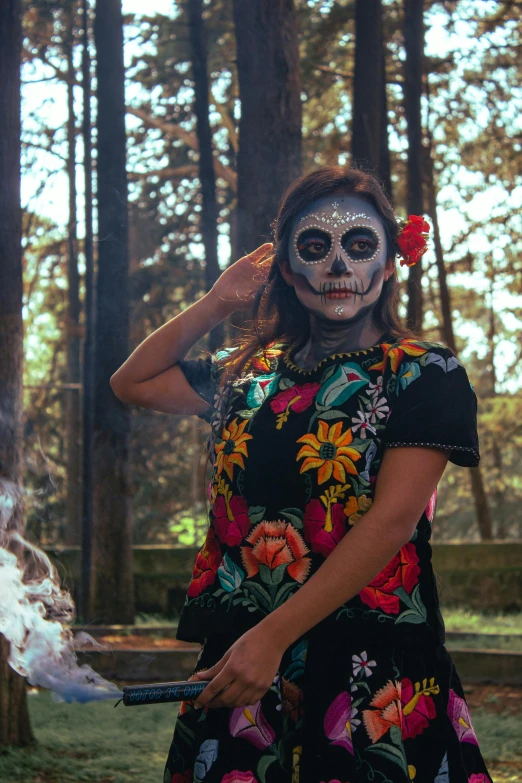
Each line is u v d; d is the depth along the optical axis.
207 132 10.69
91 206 12.34
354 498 1.73
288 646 1.64
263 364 1.99
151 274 16.95
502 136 15.30
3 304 4.66
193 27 10.65
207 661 1.81
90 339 11.77
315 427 1.77
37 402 19.91
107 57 10.20
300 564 1.73
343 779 1.63
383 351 1.83
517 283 17.75
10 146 4.75
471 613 11.74
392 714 1.66
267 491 1.77
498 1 13.18
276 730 1.70
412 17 11.23
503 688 6.80
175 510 20.38
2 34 4.76
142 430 19.47
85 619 10.20
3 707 4.74
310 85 14.24
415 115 11.17
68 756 4.70
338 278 1.86
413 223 1.94
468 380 1.79
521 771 4.46
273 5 6.64
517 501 22.75
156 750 4.83
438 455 1.72
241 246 6.54
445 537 24.41
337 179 1.92
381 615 1.71
